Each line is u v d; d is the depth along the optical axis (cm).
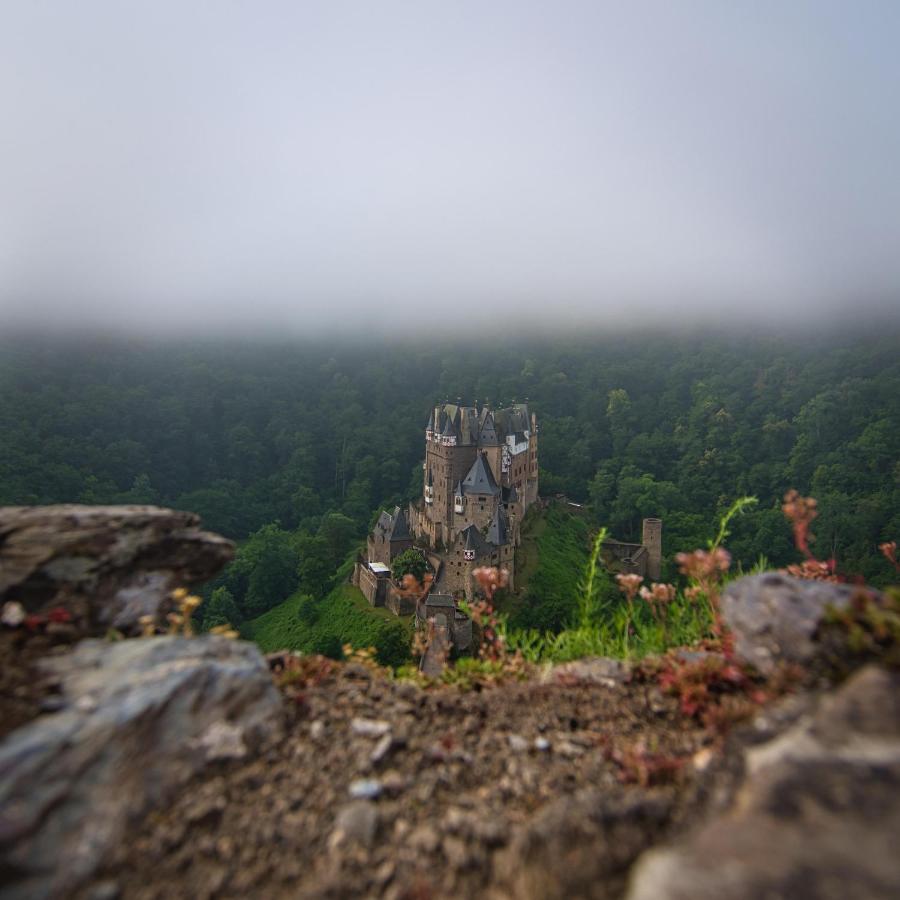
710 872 309
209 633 666
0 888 353
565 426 13850
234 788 470
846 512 9094
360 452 13238
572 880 362
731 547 9088
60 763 413
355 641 5812
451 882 398
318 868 409
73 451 10956
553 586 6128
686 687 610
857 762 357
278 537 9606
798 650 526
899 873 292
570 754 547
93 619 624
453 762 533
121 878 384
